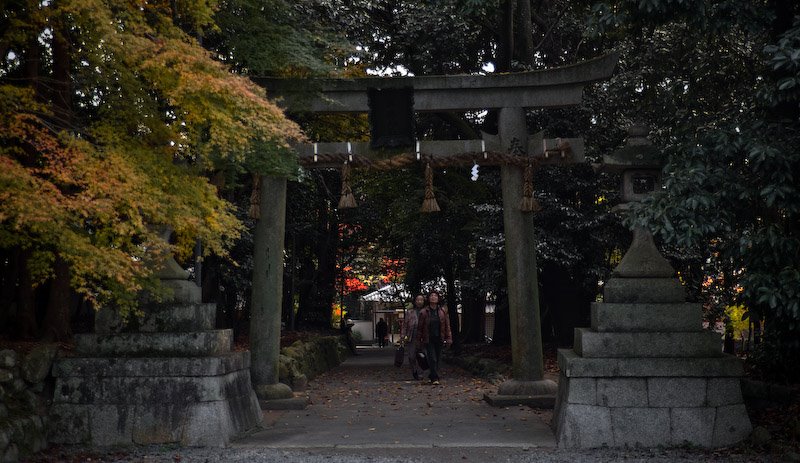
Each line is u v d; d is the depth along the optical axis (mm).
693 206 8516
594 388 9188
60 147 8383
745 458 8305
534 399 12750
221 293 22734
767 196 8383
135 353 9531
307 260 33188
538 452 8828
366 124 18281
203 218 9047
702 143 9156
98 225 8562
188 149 9047
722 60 13281
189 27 12000
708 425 9055
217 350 9859
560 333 21094
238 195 20156
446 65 21094
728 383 9141
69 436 9172
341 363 27891
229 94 8391
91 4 7332
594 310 9672
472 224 21062
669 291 9547
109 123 8695
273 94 12695
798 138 8664
